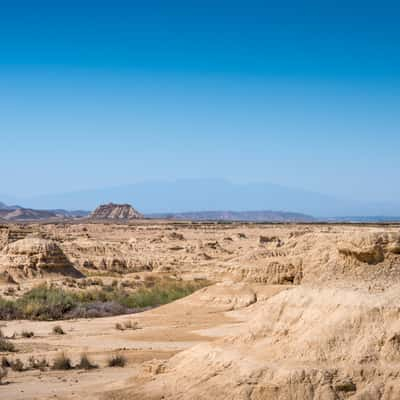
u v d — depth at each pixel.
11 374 30.47
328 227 150.62
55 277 69.75
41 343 39.75
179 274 81.56
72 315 52.62
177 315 48.09
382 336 21.09
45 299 55.72
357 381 20.42
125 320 48.03
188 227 182.12
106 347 37.47
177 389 22.56
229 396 21.08
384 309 21.69
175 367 23.86
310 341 21.69
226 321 44.91
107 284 69.38
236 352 22.83
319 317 22.48
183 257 96.31
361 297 22.27
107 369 31.22
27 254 70.56
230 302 49.53
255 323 23.88
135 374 26.31
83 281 69.19
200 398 21.52
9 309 52.41
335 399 20.02
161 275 79.00
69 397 24.53
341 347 21.30
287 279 50.03
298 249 54.09
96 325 46.53
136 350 35.91
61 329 44.22
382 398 19.92
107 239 128.88
